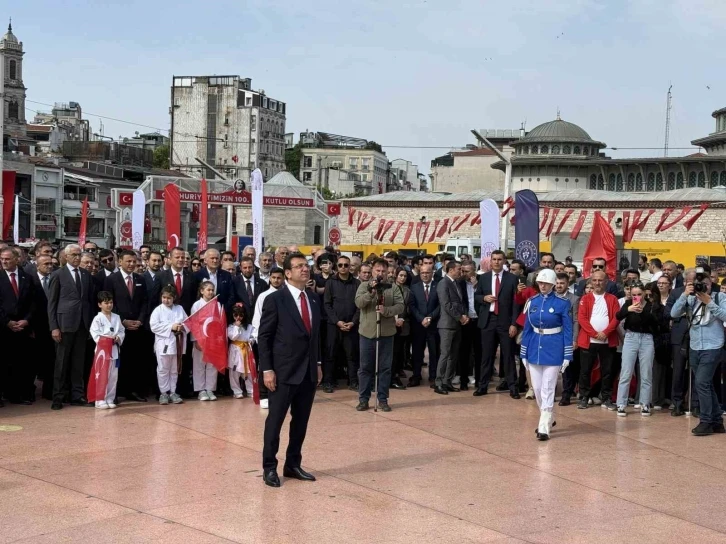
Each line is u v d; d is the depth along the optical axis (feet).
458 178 305.94
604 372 43.65
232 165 314.14
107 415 38.42
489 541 22.89
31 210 201.05
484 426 38.14
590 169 200.03
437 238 169.58
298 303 28.12
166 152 335.06
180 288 43.50
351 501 26.14
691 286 37.50
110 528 23.16
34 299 41.73
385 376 41.06
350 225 164.66
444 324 46.50
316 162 426.10
